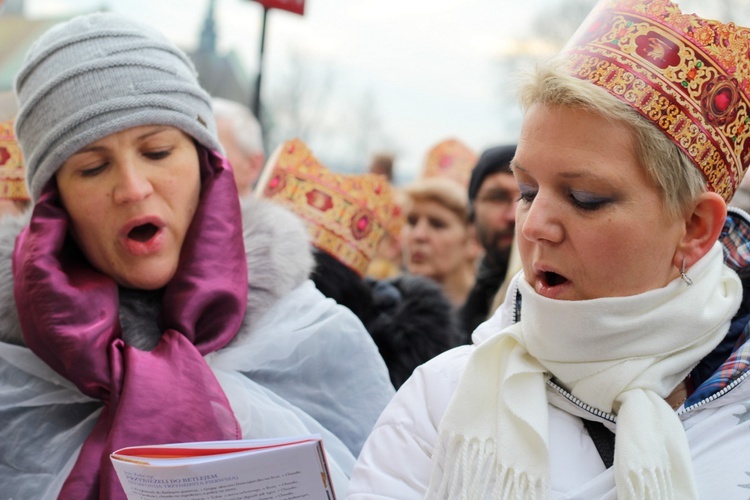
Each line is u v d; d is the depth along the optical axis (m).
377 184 2.69
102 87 1.90
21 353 1.94
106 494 1.73
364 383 2.11
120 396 1.83
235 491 1.39
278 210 2.18
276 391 2.02
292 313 2.07
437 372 1.50
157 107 1.92
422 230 3.76
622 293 1.32
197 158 2.02
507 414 1.36
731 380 1.34
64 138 1.90
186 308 1.91
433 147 4.59
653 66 1.30
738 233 1.52
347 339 2.11
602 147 1.28
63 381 1.93
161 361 1.86
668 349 1.35
